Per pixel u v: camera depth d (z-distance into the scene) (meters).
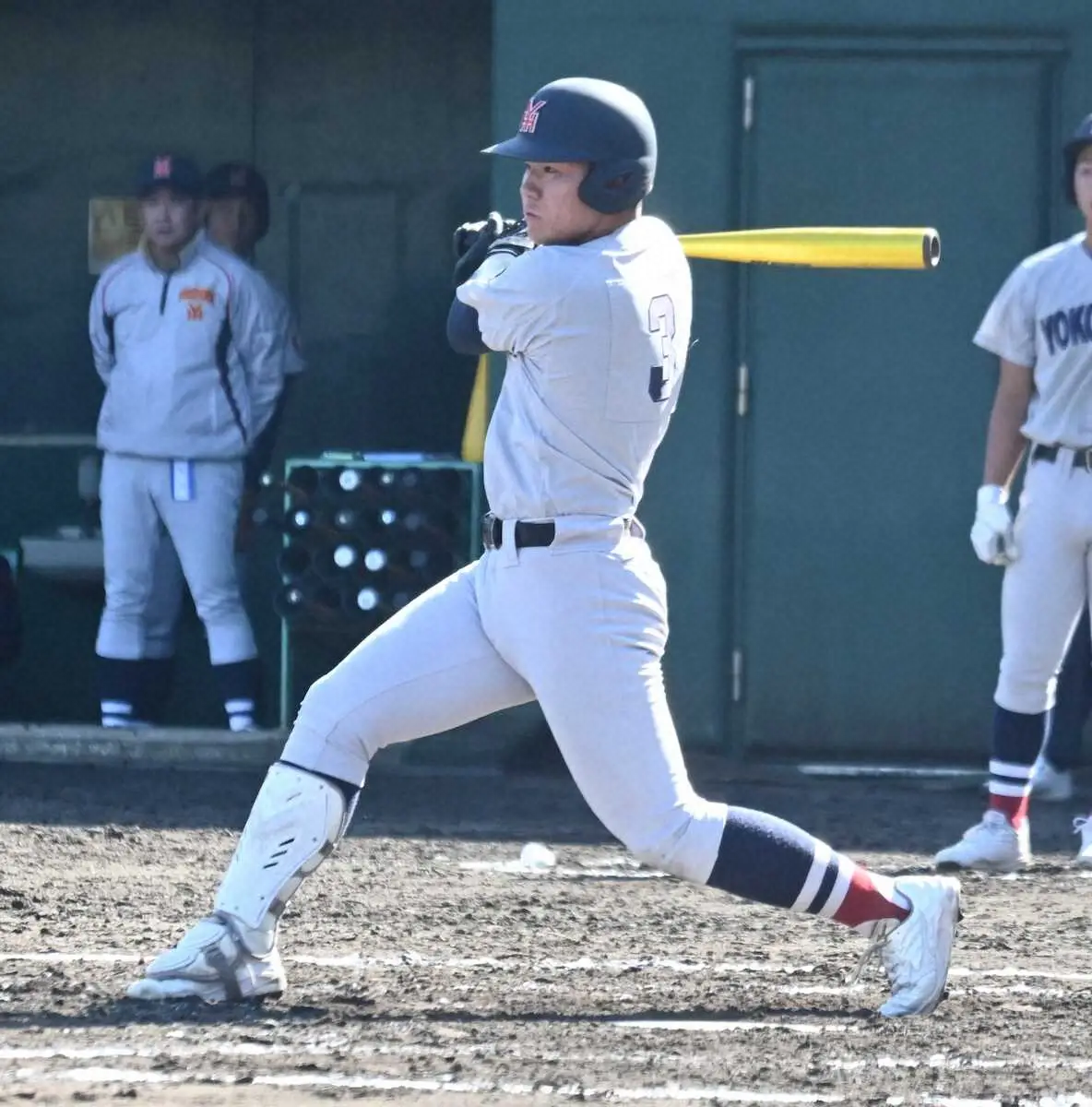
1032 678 24.62
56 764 34.84
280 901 16.80
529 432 15.36
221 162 42.41
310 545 34.47
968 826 28.95
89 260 42.53
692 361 33.53
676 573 33.72
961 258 33.19
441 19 42.06
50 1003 16.86
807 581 33.62
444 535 34.09
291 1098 13.98
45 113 42.44
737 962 19.30
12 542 42.72
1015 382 24.39
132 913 21.77
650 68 33.16
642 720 15.56
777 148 33.19
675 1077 14.63
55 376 42.72
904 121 33.06
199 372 35.62
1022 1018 16.80
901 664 33.62
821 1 32.91
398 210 42.38
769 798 31.45
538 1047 15.57
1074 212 33.00
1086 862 25.30
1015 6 32.84
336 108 42.31
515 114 33.25
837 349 33.41
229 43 42.28
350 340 42.62
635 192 15.26
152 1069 14.70
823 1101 13.99
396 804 30.73
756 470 33.59
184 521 35.75
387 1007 16.95
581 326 15.01
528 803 31.05
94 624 41.31
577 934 20.81
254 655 36.34
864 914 16.55
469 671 16.09
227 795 31.53
